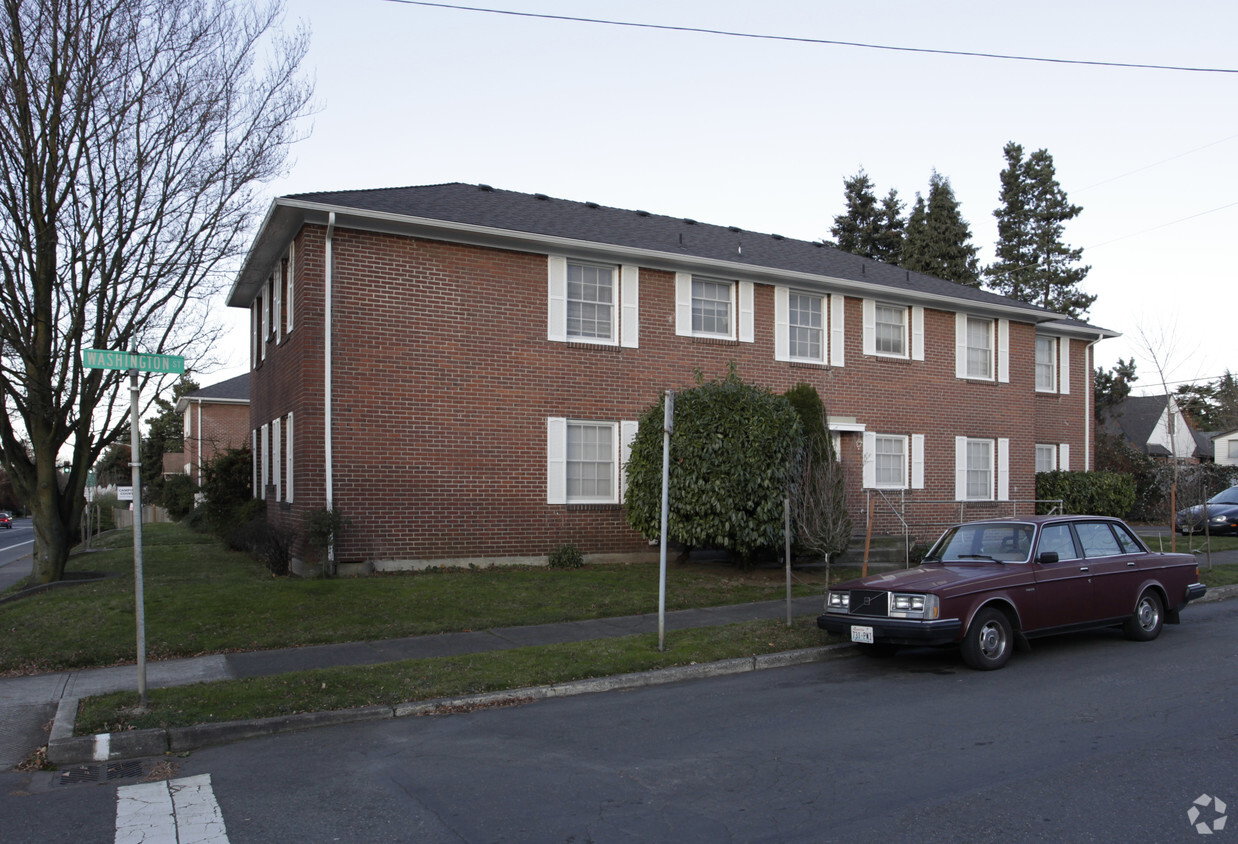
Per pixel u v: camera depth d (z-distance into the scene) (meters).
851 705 8.02
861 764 6.22
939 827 5.00
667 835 4.99
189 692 8.09
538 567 16.06
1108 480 25.55
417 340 15.42
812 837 4.91
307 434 14.54
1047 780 5.78
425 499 15.39
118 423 16.17
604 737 7.09
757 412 15.02
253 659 9.69
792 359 19.61
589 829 5.11
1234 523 26.16
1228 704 7.73
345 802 5.66
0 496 69.25
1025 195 46.81
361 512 14.87
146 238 14.80
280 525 16.56
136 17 14.04
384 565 15.02
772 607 13.02
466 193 18.95
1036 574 10.00
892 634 9.38
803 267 20.44
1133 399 51.06
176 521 37.88
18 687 8.76
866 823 5.09
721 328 18.94
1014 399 23.50
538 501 16.42
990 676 9.16
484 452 15.95
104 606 11.70
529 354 16.45
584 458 17.19
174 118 14.42
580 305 17.33
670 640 10.41
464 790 5.84
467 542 15.73
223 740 7.26
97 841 5.11
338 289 14.83
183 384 42.03
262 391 20.12
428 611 11.89
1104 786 5.64
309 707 7.75
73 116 14.09
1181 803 5.32
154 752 6.99
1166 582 11.27
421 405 15.42
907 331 21.59
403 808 5.52
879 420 20.86
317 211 14.49
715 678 9.35
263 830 5.22
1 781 6.36
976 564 10.45
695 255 18.38
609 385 17.30
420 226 15.28
